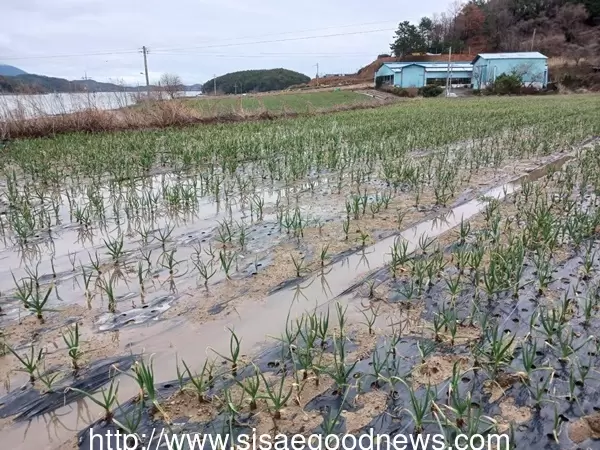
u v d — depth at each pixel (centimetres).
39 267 435
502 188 699
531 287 364
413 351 285
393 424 226
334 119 1819
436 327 295
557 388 248
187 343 305
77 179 760
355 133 1275
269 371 270
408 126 1446
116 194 699
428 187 706
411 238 488
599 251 431
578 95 3834
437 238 480
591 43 6175
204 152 955
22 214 558
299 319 333
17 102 1349
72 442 223
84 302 361
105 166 875
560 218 493
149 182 777
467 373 262
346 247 465
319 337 300
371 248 463
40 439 226
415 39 7600
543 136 1187
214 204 639
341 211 587
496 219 483
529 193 643
